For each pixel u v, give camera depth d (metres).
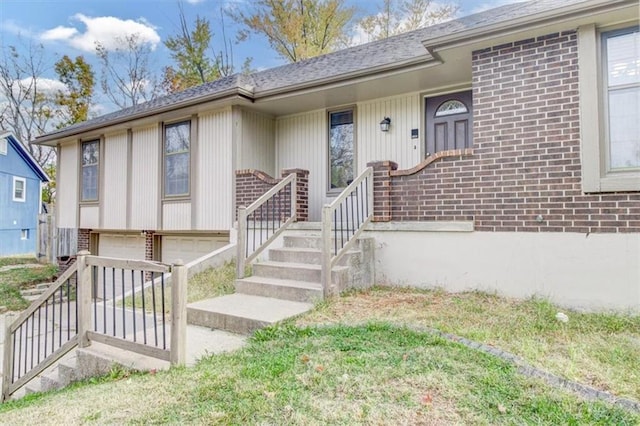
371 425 2.21
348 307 4.68
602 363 3.13
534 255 4.98
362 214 6.31
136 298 6.08
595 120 4.63
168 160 9.19
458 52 5.54
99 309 5.68
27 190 18.25
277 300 5.07
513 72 5.17
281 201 7.25
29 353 6.02
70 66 24.00
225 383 2.79
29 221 18.31
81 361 3.80
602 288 4.58
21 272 11.84
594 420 2.26
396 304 4.82
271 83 8.23
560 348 3.45
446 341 3.39
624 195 4.50
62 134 10.91
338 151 8.14
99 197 10.63
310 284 5.21
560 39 4.88
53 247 12.92
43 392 4.04
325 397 2.51
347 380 2.70
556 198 4.86
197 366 3.21
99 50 24.64
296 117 8.65
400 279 5.90
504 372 2.81
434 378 2.70
